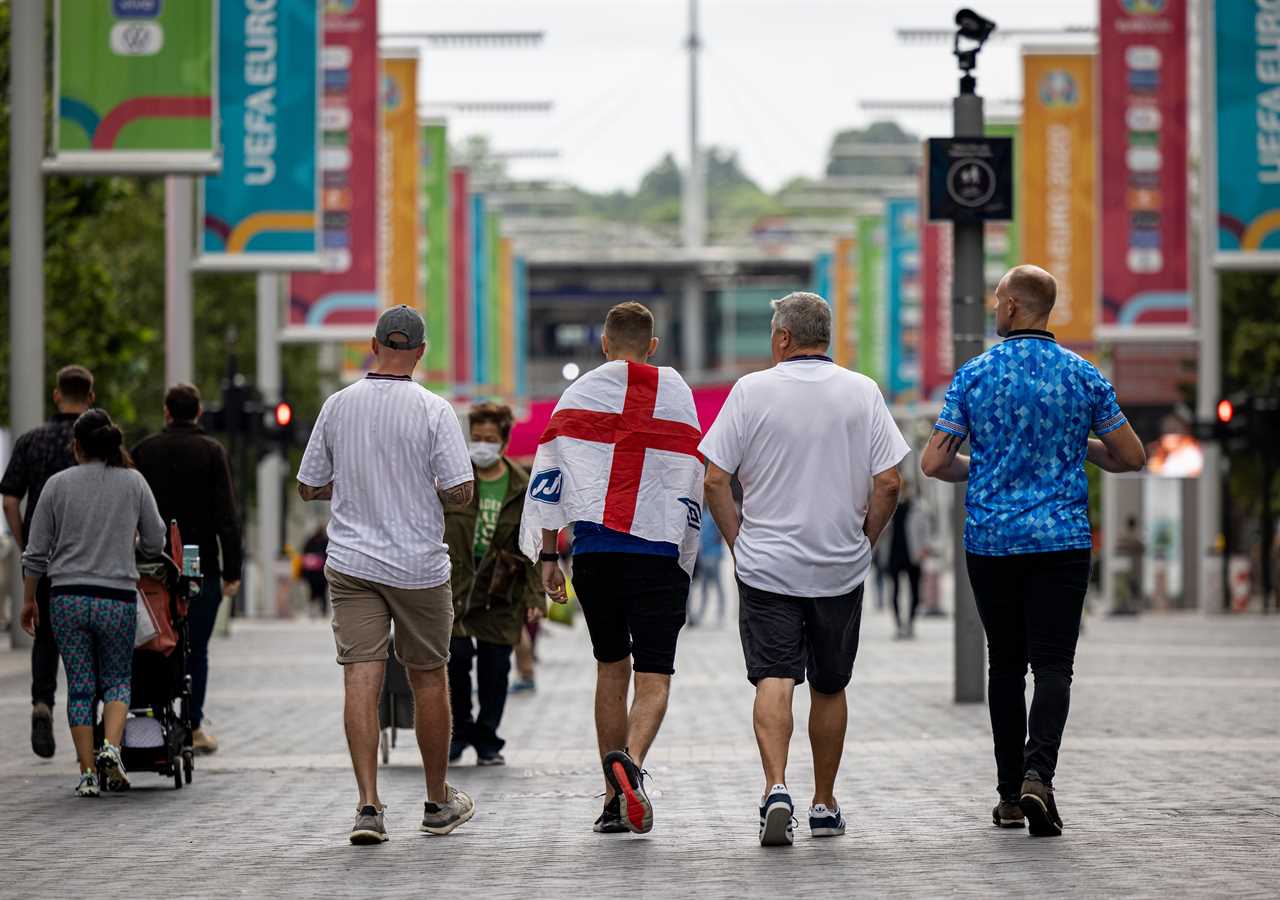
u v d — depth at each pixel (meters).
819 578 23.22
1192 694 46.44
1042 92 101.06
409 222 107.44
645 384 24.47
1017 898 19.22
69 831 25.70
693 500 24.42
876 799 27.64
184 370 79.31
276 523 107.62
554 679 55.38
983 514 23.34
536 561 24.70
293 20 75.12
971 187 42.34
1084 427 23.47
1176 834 23.41
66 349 85.25
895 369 157.62
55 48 57.66
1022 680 24.03
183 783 31.09
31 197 62.81
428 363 131.88
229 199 75.62
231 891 20.66
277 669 59.34
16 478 33.47
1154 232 89.75
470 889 20.52
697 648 71.31
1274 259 72.12
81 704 29.94
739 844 23.41
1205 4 75.62
